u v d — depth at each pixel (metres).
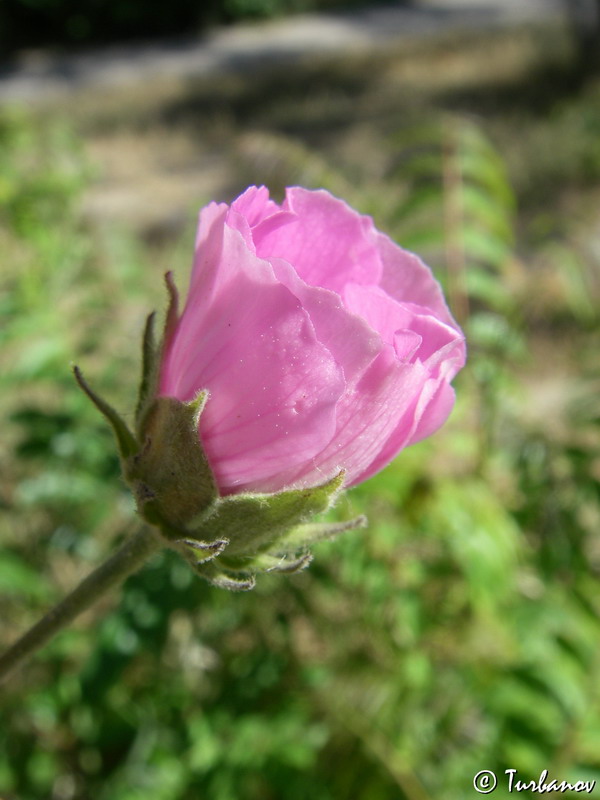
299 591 0.22
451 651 0.21
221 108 1.16
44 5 1.59
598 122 0.89
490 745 0.19
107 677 0.19
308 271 0.11
